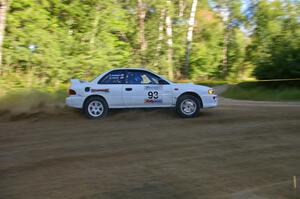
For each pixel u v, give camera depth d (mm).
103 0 25031
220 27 49781
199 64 45281
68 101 11039
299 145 7469
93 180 5457
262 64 25000
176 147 7383
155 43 33688
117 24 26562
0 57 18891
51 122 10492
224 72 49938
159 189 5090
